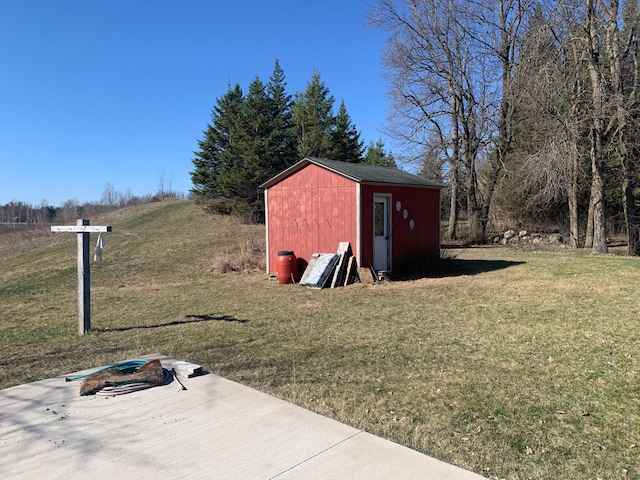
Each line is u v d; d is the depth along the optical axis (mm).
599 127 16844
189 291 11250
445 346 5902
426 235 14039
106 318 8258
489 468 3070
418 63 24141
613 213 23938
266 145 28594
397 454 3186
